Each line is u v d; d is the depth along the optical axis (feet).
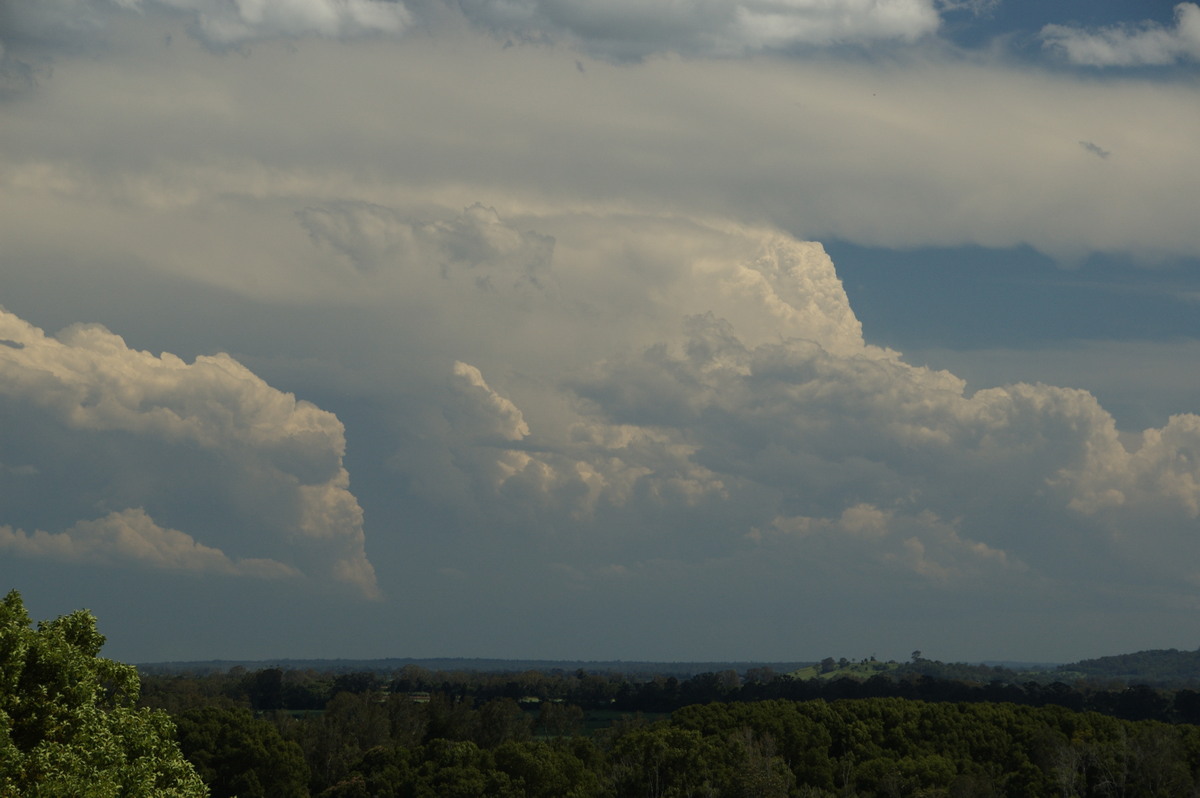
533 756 496.64
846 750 532.32
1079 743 492.54
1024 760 495.41
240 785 460.96
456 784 474.08
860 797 471.21
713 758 488.85
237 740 479.41
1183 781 450.71
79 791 142.92
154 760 169.99
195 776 182.19
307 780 513.04
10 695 153.48
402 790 491.72
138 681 185.06
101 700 173.88
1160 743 470.80
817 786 483.10
